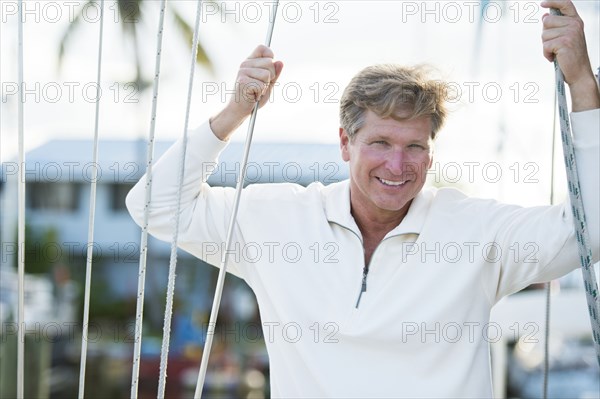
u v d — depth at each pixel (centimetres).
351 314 379
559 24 345
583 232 336
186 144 372
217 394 2083
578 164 351
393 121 370
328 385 375
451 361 375
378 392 372
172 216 414
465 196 399
